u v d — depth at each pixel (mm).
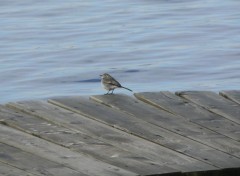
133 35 25859
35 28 27516
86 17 29281
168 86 19859
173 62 22188
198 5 31141
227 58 22562
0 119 8734
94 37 25750
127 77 20828
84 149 7734
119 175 6984
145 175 7008
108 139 8086
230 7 30688
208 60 22344
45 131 8320
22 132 8297
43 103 9352
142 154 7621
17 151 7629
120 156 7547
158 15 29297
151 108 9250
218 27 27047
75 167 7199
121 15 29422
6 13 30734
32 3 32688
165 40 25078
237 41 24875
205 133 8359
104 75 12102
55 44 24891
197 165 7324
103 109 9141
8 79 20516
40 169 7137
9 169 7125
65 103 9328
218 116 8984
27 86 19828
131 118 8836
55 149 7727
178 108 9234
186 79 20500
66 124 8578
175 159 7492
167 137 8188
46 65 22031
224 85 19781
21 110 9102
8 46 24734
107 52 23516
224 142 8070
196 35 25875
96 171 7098
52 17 29594
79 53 23453
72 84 20078
